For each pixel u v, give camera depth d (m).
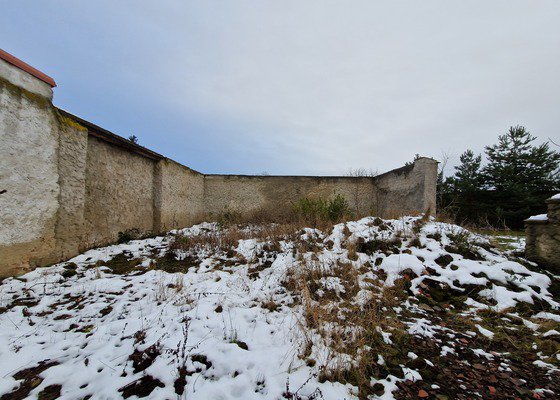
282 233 4.98
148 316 2.37
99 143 5.17
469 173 11.52
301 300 2.65
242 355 1.78
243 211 10.54
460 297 2.86
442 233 4.05
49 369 1.71
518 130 10.49
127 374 1.65
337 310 2.41
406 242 3.94
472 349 2.01
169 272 3.74
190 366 1.68
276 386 1.53
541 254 3.53
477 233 4.79
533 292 2.85
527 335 2.22
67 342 2.04
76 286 3.11
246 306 2.61
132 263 4.12
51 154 3.76
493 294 2.84
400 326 2.28
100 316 2.48
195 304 2.55
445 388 1.60
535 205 9.47
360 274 3.28
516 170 10.50
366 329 2.09
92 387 1.57
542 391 1.59
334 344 1.90
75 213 4.22
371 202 10.46
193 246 4.87
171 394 1.49
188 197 9.20
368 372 1.69
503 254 3.76
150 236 6.50
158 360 1.73
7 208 3.17
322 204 7.24
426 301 2.80
